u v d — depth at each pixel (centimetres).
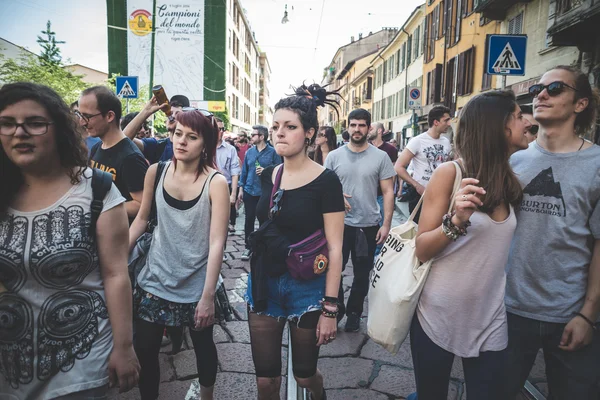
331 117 6259
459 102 1906
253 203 643
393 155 655
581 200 196
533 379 305
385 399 284
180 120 231
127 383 172
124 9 1903
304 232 211
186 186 236
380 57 3850
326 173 216
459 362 334
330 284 208
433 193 190
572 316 199
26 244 153
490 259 185
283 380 305
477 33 1720
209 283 224
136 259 247
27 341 158
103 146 286
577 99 200
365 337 379
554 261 202
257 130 637
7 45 1873
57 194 160
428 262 191
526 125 216
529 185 206
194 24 1919
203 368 244
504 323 191
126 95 1112
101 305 169
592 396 198
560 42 988
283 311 214
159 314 234
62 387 161
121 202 171
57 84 1892
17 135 148
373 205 397
